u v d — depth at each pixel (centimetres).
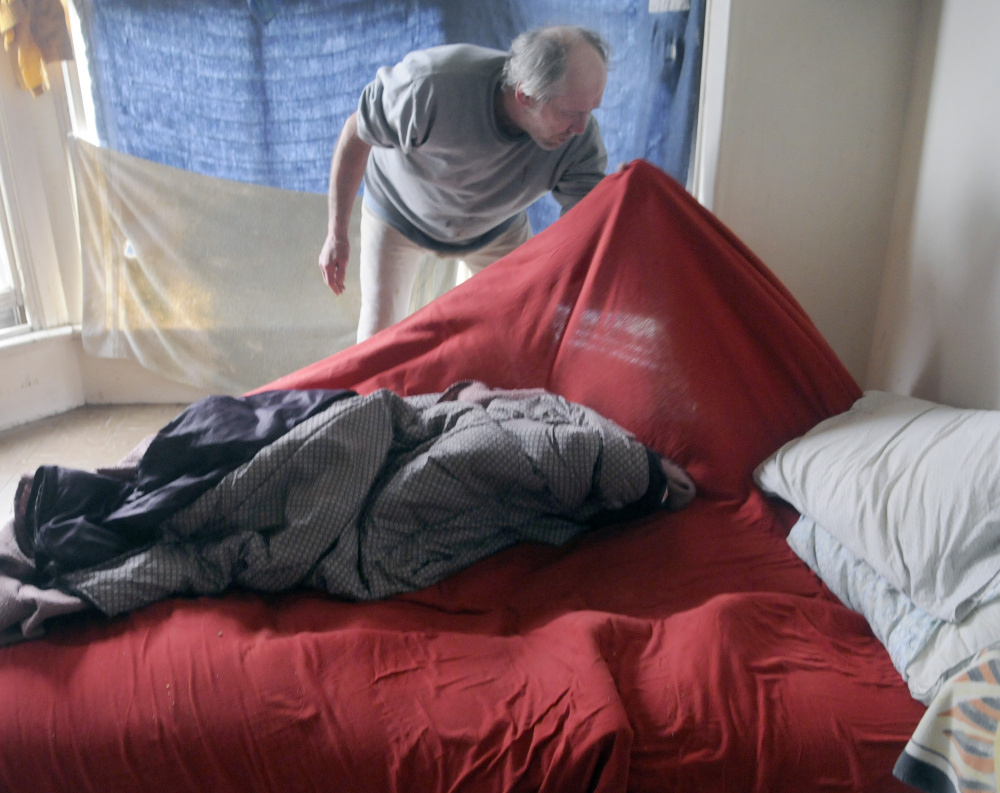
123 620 113
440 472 131
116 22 245
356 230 267
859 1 191
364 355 176
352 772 96
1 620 108
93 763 96
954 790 88
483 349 174
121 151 258
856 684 108
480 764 96
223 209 264
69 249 272
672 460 157
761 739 99
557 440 135
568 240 176
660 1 231
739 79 198
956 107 170
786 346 165
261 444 130
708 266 170
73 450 245
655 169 174
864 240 209
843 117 200
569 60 154
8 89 247
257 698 100
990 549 108
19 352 260
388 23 243
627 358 164
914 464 125
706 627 112
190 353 278
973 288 160
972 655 100
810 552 135
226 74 250
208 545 125
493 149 177
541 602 129
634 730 100
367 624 116
